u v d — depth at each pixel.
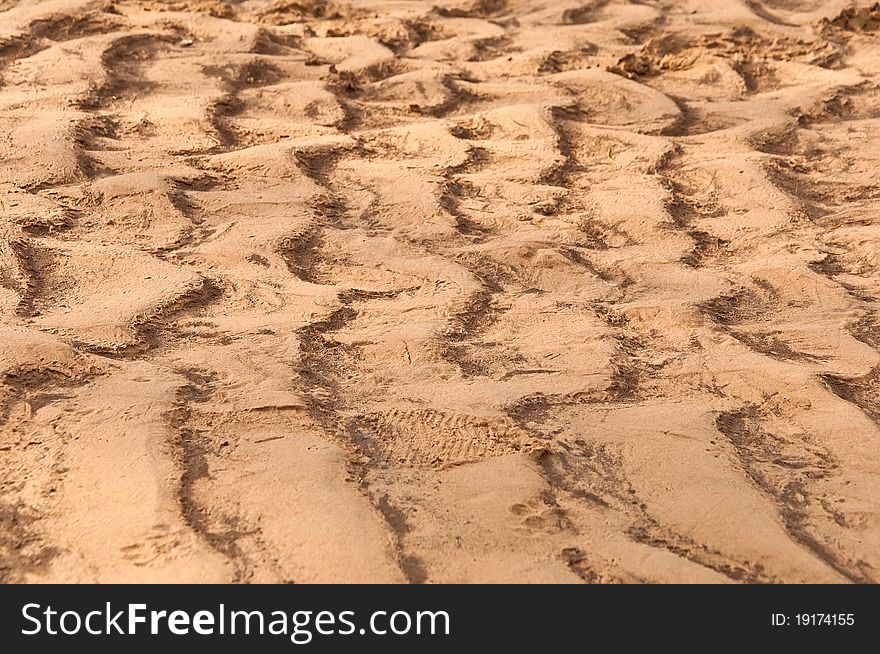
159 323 2.56
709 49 5.31
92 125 3.99
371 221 3.35
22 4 5.58
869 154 3.97
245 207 3.37
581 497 1.95
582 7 6.26
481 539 1.81
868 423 2.21
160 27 5.35
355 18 5.99
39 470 1.95
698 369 2.44
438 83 4.79
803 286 2.91
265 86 4.70
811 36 5.52
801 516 1.93
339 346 2.50
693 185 3.71
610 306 2.78
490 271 3.00
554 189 3.61
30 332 2.39
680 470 2.03
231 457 2.01
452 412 2.20
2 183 3.42
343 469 1.98
